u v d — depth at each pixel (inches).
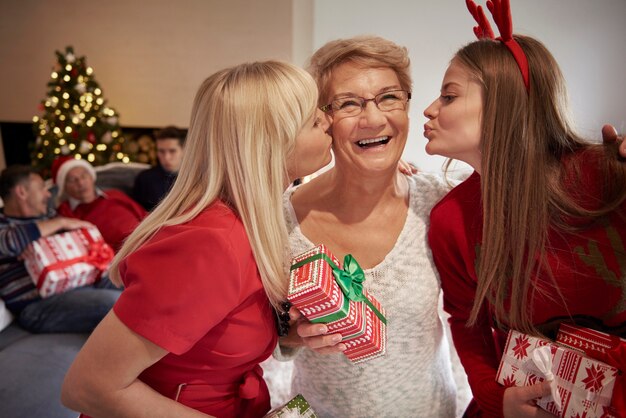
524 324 37.4
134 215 144.9
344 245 45.7
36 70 218.2
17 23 214.1
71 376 31.4
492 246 37.0
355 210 45.3
